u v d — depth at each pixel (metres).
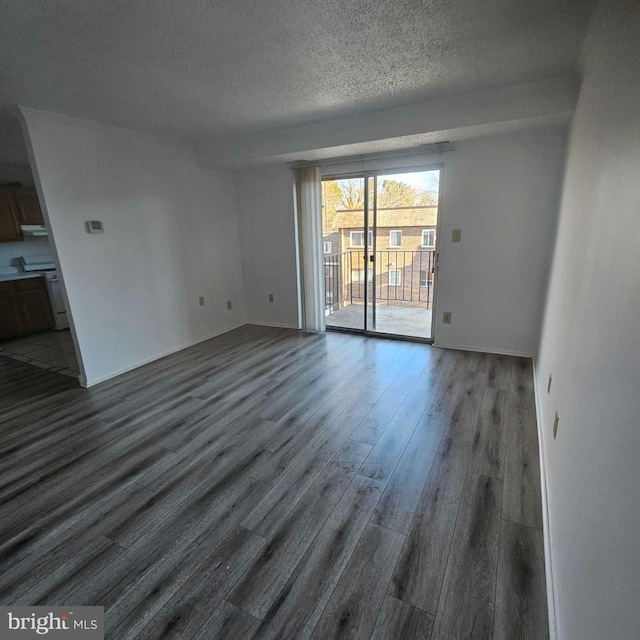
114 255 3.66
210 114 3.20
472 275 3.88
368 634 1.33
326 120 3.49
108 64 2.20
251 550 1.69
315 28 1.88
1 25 1.74
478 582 1.51
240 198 5.08
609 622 0.82
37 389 3.46
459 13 1.79
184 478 2.18
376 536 1.74
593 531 1.03
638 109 1.01
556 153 3.31
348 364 3.80
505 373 3.43
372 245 4.54
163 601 1.47
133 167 3.78
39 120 2.99
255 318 5.48
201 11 1.69
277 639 1.33
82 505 1.99
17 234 5.19
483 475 2.12
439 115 3.06
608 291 1.17
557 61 2.35
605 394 1.08
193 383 3.49
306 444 2.47
